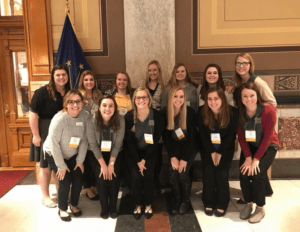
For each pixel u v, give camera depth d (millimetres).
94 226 2270
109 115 2312
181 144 2619
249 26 3297
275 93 3393
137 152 2527
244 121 2354
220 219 2361
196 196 2883
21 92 3883
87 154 2502
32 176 3520
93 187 2896
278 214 2422
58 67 2521
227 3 3260
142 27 3238
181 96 2387
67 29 3127
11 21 3652
